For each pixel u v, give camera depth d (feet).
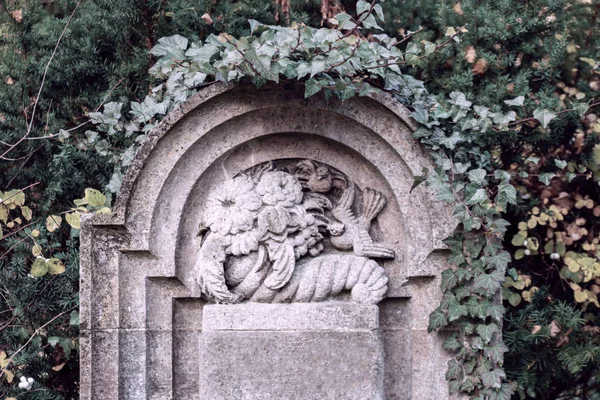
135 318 16.96
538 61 19.51
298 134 17.19
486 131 17.44
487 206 15.92
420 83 17.44
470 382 16.29
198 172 17.08
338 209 17.35
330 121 16.98
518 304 19.72
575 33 19.79
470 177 16.17
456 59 19.39
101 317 16.85
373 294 16.63
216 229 16.84
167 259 16.96
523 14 19.24
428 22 20.53
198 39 19.80
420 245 16.79
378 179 17.31
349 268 16.81
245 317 16.61
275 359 16.47
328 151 17.35
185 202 17.08
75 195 19.99
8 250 19.30
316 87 15.94
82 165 19.95
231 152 17.25
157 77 19.19
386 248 17.07
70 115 20.47
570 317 18.78
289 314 16.58
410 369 17.07
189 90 17.43
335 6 20.39
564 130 19.43
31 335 19.35
